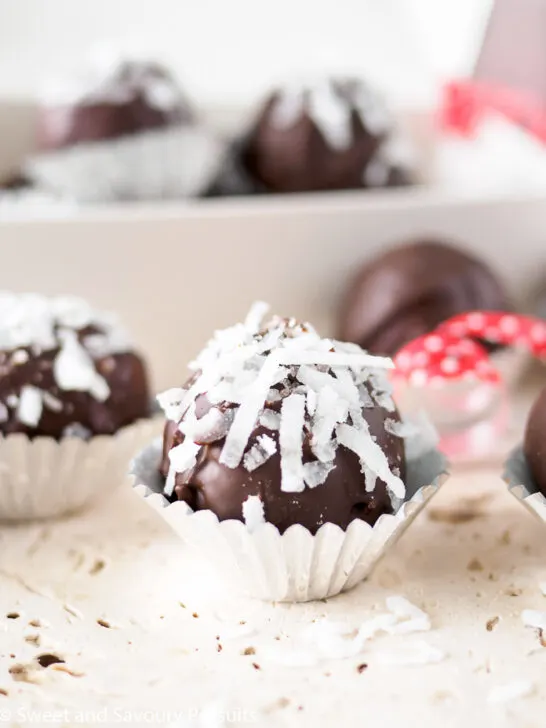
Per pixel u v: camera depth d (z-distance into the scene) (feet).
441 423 0.78
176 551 0.68
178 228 0.83
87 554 0.68
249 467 0.59
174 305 0.85
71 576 0.66
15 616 0.62
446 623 0.61
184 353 0.86
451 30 1.13
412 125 1.06
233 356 0.60
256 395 0.59
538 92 0.97
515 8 1.00
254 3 1.19
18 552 0.68
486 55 1.02
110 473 0.71
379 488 0.60
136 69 0.92
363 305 0.83
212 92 1.07
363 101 0.93
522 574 0.65
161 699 0.57
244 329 0.62
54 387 0.67
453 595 0.64
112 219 0.82
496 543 0.68
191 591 0.64
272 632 0.61
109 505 0.73
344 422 0.60
